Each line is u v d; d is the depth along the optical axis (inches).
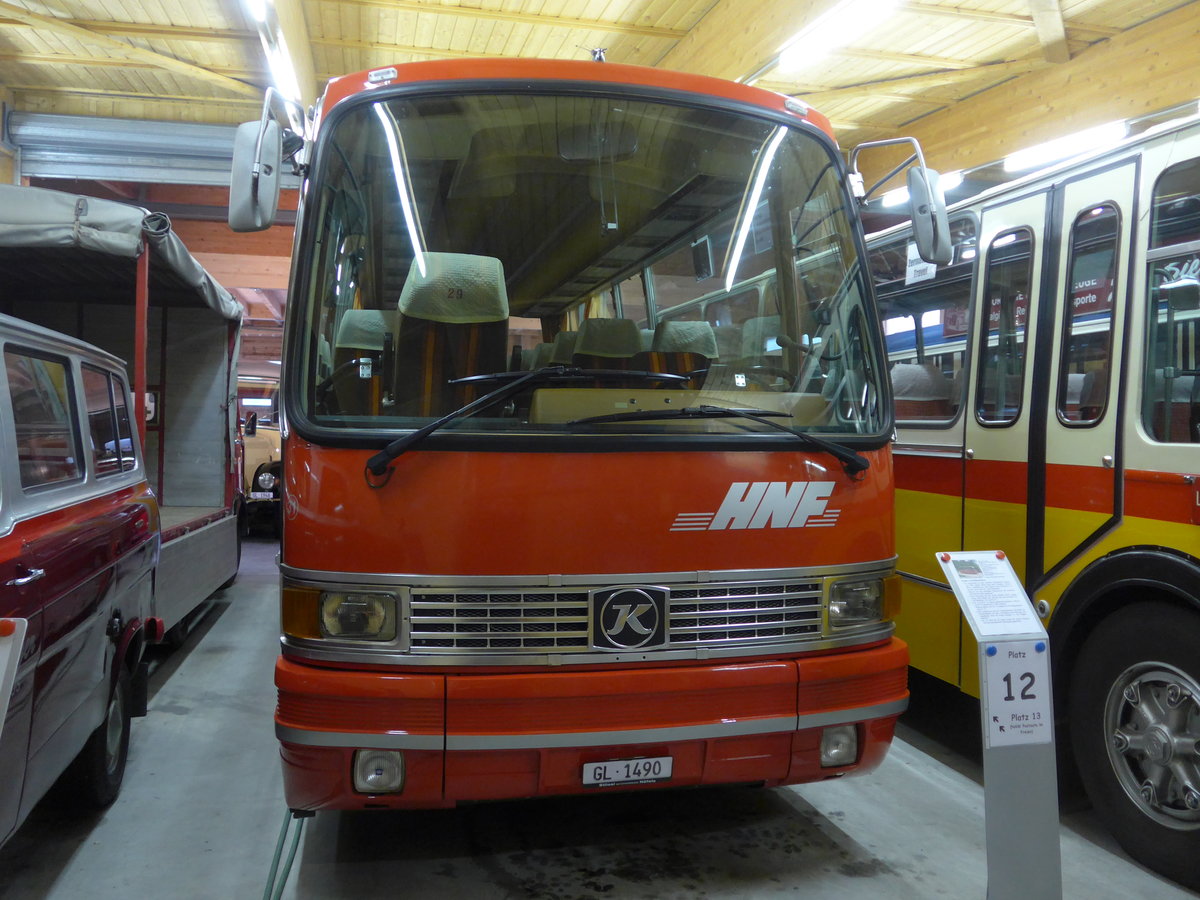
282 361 116.1
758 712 113.8
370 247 119.0
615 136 128.0
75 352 142.9
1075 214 151.2
